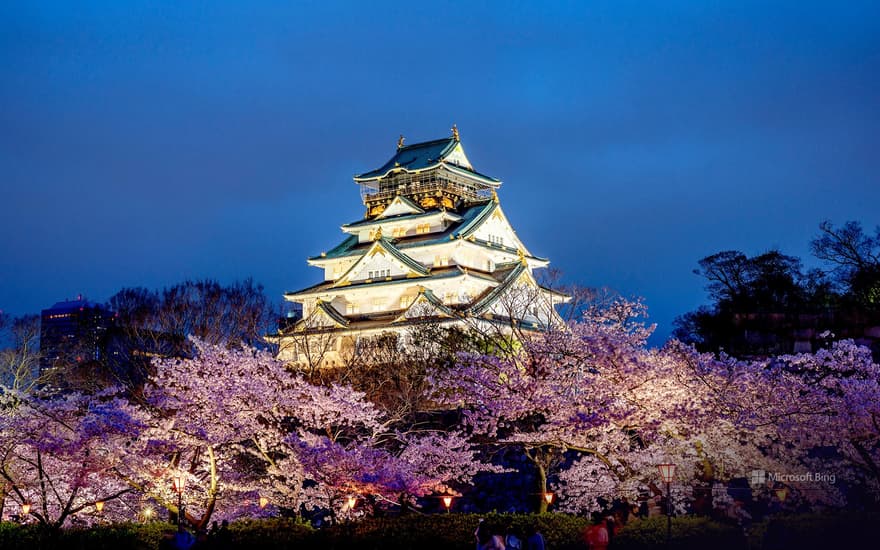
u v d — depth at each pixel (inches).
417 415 2559.1
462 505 2021.4
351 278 4606.3
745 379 1571.1
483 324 3656.5
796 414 1547.7
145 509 1833.2
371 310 4527.6
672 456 1582.2
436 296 4269.2
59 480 1700.3
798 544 1397.6
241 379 1631.4
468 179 5177.2
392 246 4495.6
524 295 3858.3
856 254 3506.4
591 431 1573.6
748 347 2241.6
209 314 3627.0
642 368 1551.4
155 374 2878.9
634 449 1764.3
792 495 1557.6
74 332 4067.4
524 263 4188.0
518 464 2124.8
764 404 1567.4
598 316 2117.4
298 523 1615.4
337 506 1739.7
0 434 1567.4
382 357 3161.9
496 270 4653.1
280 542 1486.2
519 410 1640.0
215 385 1616.6
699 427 1545.3
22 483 1674.5
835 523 1407.5
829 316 2215.8
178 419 1612.9
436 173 4958.2
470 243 4539.9
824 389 1573.6
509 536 1357.0
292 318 4525.1
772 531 1414.9
